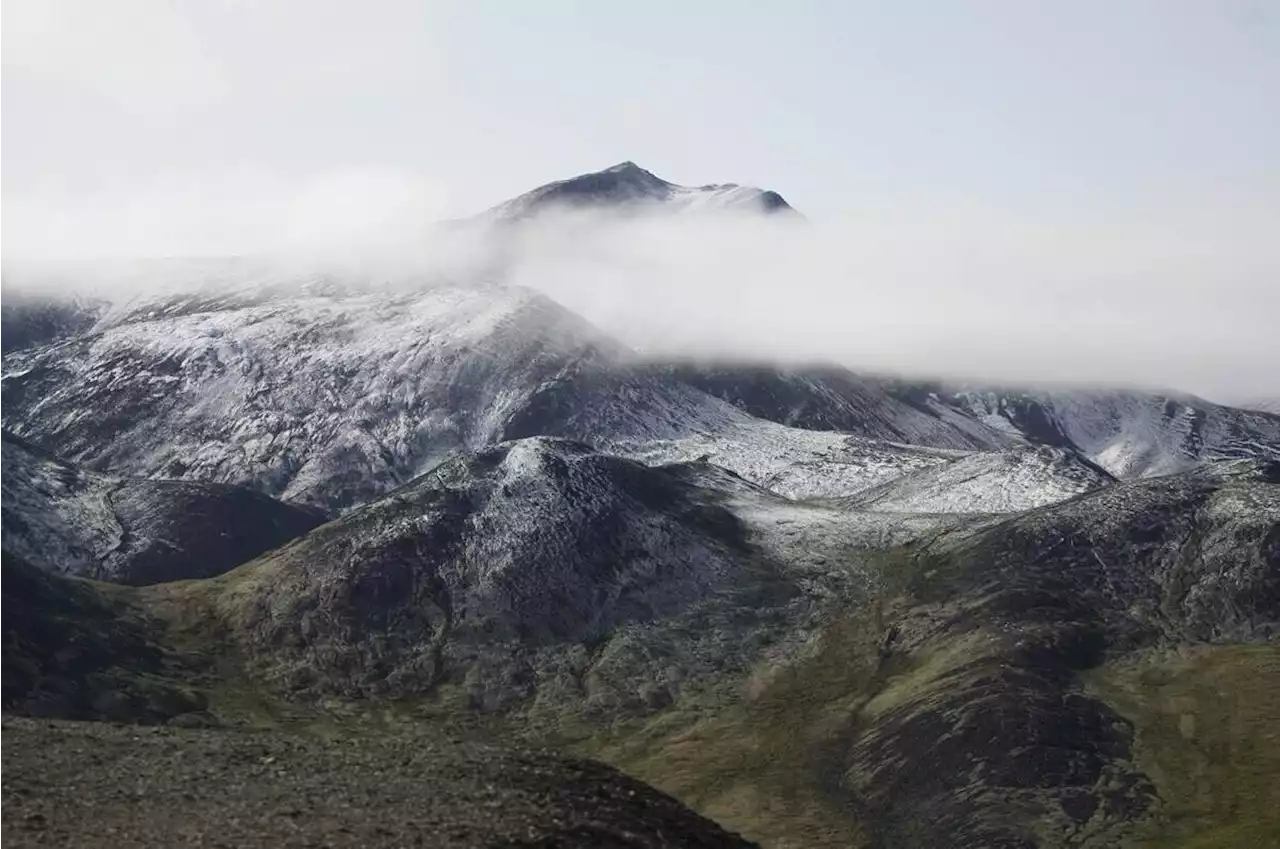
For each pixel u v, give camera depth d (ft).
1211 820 292.81
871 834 300.40
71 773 105.70
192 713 338.54
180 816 96.68
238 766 111.34
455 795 105.91
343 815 98.73
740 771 336.08
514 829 98.48
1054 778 309.83
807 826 303.89
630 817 109.09
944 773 316.60
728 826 303.48
